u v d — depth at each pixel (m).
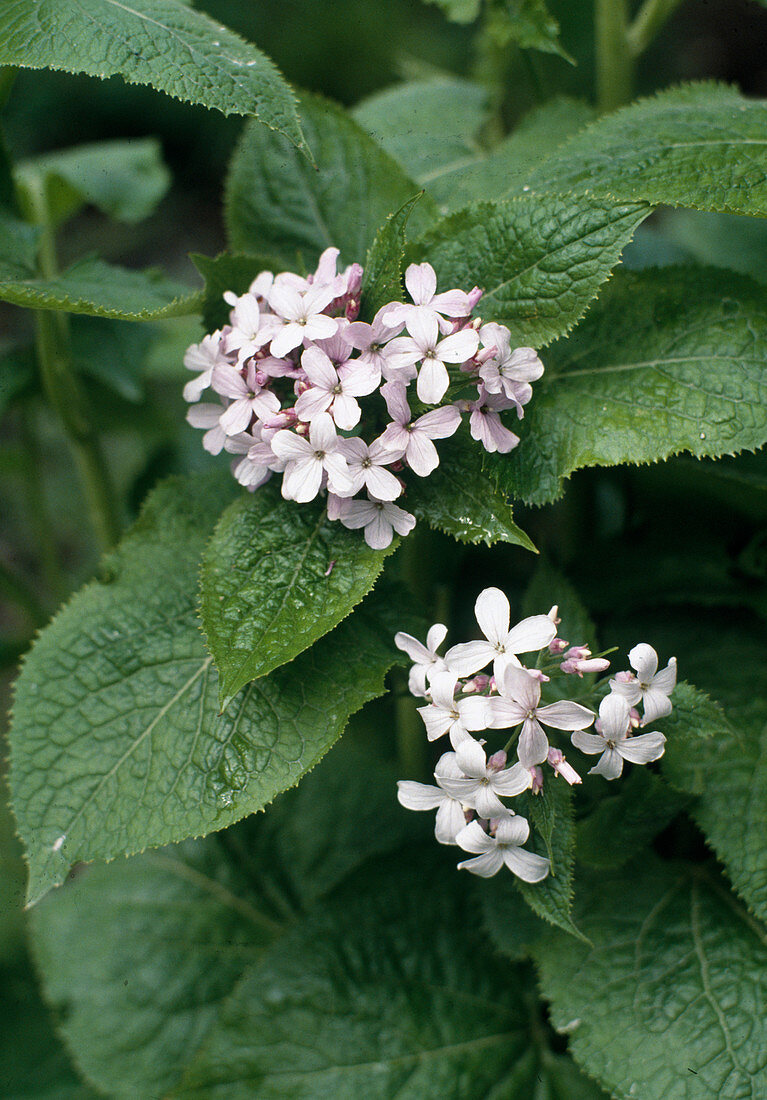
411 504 0.45
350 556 0.45
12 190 0.53
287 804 0.61
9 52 0.46
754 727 0.49
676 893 0.50
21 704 0.47
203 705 0.46
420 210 0.51
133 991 0.58
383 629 0.47
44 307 0.46
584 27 1.05
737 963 0.48
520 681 0.42
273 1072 0.51
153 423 0.75
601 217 0.45
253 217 0.53
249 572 0.45
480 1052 0.51
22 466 0.69
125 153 0.69
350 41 1.19
